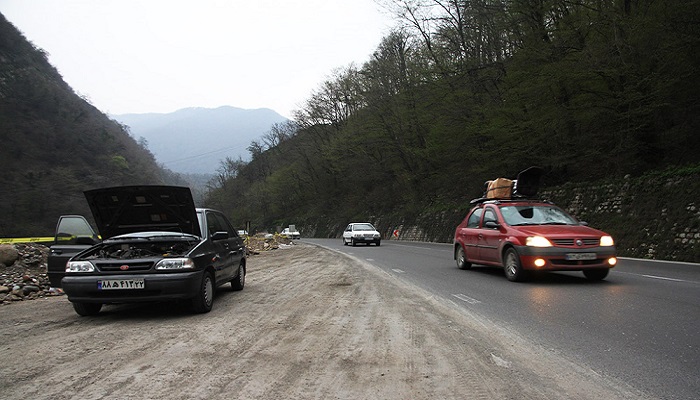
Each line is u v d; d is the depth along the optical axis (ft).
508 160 87.30
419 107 127.65
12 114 260.21
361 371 13.44
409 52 129.59
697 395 11.41
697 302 22.86
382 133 145.18
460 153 111.14
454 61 106.63
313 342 16.72
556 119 71.41
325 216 219.61
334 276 38.24
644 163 66.64
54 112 286.87
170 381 12.80
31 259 41.52
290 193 257.14
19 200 224.94
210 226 26.96
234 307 24.49
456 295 26.94
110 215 25.48
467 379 12.71
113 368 14.10
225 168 355.77
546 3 73.36
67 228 34.14
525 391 11.80
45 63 332.80
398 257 59.21
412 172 145.69
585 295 25.43
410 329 18.53
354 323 19.77
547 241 29.55
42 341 17.94
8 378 13.39
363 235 96.78
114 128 365.81
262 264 54.70
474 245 37.88
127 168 302.04
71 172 255.70
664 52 57.06
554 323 19.11
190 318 21.80
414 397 11.46
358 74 157.89
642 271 37.29
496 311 21.94
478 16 89.81
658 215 56.39
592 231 30.68
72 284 21.47
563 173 88.02
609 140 71.82
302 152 229.45
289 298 27.02
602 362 13.99
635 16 60.18
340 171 202.39
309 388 12.13
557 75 66.44
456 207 115.44
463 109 104.17
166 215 25.54
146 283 21.21
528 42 78.59
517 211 34.76
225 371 13.58
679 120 65.00
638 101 61.62
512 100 82.74
